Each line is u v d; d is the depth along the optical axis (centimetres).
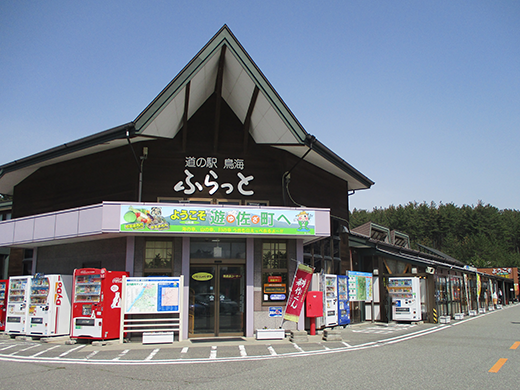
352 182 2239
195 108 1605
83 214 1384
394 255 2184
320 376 811
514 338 1454
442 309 2292
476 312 2973
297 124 1489
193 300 1472
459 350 1162
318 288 1614
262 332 1395
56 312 1355
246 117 1567
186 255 1463
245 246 1534
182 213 1347
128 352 1126
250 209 1401
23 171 1831
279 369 889
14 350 1157
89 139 1475
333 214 2022
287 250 1566
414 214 9319
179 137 1587
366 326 1919
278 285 1535
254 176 1620
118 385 742
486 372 848
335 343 1307
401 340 1388
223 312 1488
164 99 1352
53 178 1773
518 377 800
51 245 1733
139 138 1482
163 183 1540
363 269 2231
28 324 1374
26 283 1399
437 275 2223
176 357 1048
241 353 1112
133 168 1532
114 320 1295
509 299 5306
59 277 1376
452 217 9112
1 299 1571
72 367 913
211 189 1573
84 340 1313
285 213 1433
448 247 8425
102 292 1266
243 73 1455
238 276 1520
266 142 1628
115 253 1470
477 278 3097
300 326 1534
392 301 2075
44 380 779
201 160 1586
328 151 1705
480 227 8969
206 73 1470
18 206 1930
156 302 1326
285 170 1647
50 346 1232
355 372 848
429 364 939
